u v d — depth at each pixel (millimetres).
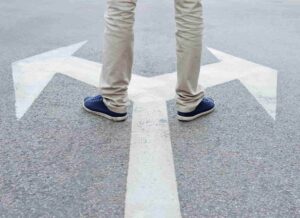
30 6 7379
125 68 2818
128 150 2611
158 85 3680
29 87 3578
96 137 2756
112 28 2682
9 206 2080
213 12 7258
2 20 6203
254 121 3051
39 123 2934
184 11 2678
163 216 2037
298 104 3379
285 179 2359
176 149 2639
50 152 2566
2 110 3129
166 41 5258
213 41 5289
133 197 2170
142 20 6559
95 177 2328
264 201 2164
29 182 2270
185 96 2920
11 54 4512
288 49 4988
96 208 2080
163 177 2346
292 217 2055
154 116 3072
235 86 3725
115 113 2943
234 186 2281
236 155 2588
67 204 2104
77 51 4691
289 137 2838
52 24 6051
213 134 2836
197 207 2107
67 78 3812
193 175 2373
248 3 8297
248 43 5234
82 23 6168
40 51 4656
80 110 3145
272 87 3725
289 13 7305
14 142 2676
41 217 2010
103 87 2895
